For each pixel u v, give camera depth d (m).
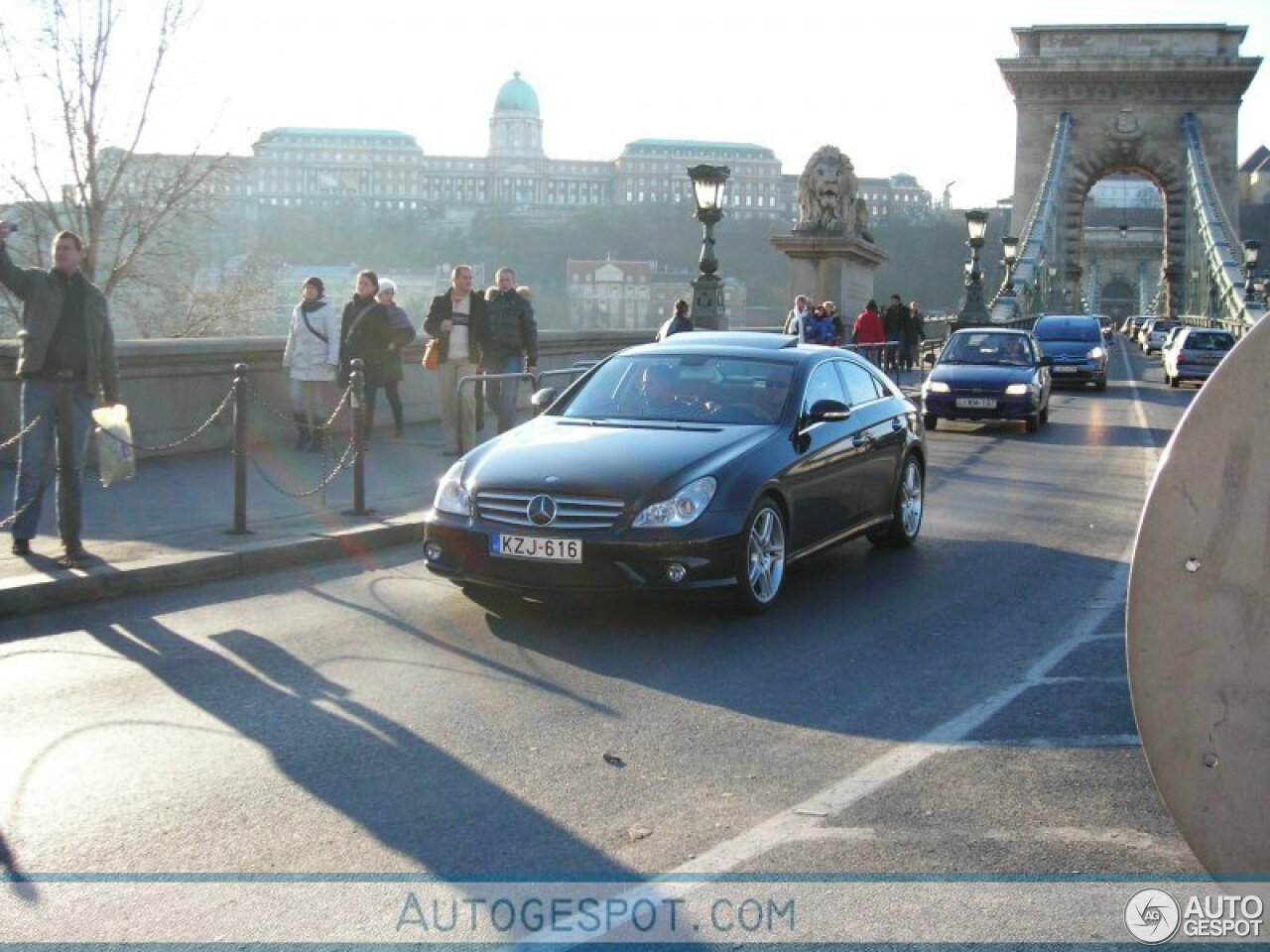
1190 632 3.61
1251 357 3.50
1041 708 6.18
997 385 20.73
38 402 8.62
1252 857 3.61
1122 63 90.06
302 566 9.34
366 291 15.73
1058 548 10.49
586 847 4.55
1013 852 4.52
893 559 9.95
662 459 7.78
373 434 16.64
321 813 4.84
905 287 125.25
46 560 8.59
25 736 5.66
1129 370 46.69
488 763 5.38
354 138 196.38
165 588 8.53
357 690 6.36
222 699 6.20
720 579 7.59
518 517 7.64
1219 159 90.25
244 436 9.70
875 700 6.30
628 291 131.88
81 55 29.36
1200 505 3.58
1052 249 84.81
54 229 30.23
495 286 14.90
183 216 31.95
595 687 6.46
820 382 9.25
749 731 5.82
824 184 31.31
